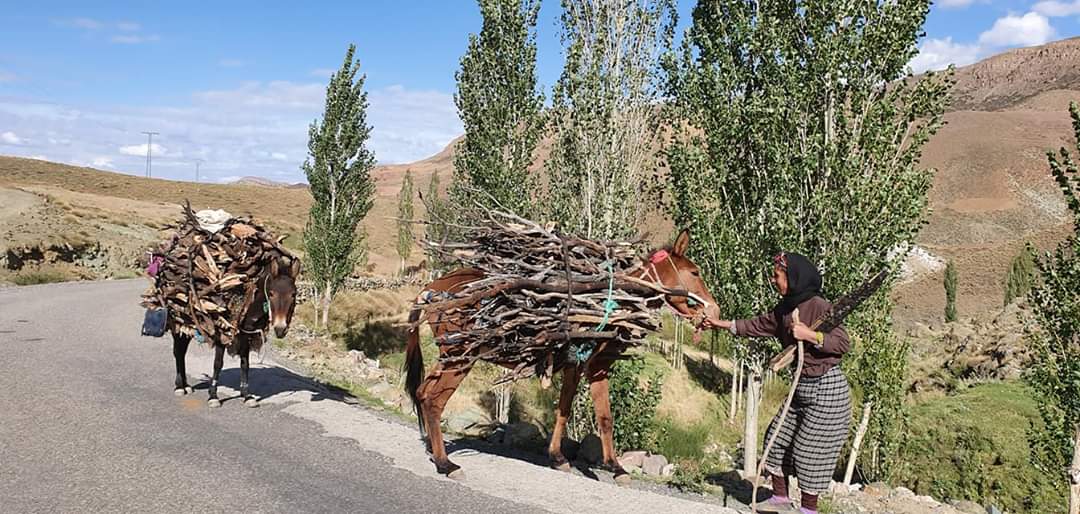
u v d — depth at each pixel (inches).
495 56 630.5
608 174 583.2
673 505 247.9
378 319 1240.8
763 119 405.4
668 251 285.6
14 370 467.5
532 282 272.5
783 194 397.7
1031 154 6314.0
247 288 379.6
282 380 479.8
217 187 4793.3
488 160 629.0
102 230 2069.4
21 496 240.4
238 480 263.4
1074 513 430.0
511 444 379.6
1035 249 432.1
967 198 5787.4
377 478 271.9
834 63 386.0
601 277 277.9
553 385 781.3
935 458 643.5
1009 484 600.4
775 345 422.9
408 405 436.5
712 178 444.1
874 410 470.9
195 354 579.5
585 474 312.7
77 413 359.9
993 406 740.0
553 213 611.8
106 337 662.5
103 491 248.2
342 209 1081.4
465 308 283.4
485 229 294.5
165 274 395.9
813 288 223.9
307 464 287.4
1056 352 434.9
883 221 382.6
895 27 378.9
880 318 441.1
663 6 584.1
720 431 865.5
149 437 320.5
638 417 513.3
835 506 302.5
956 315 2257.6
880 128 378.6
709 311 264.5
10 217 1796.3
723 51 437.7
